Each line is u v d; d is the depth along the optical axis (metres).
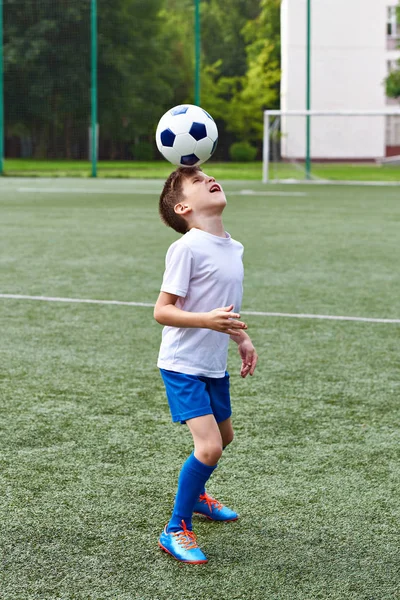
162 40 52.38
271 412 5.02
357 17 47.94
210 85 51.66
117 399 5.27
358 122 47.31
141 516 3.57
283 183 32.47
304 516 3.58
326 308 8.29
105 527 3.46
